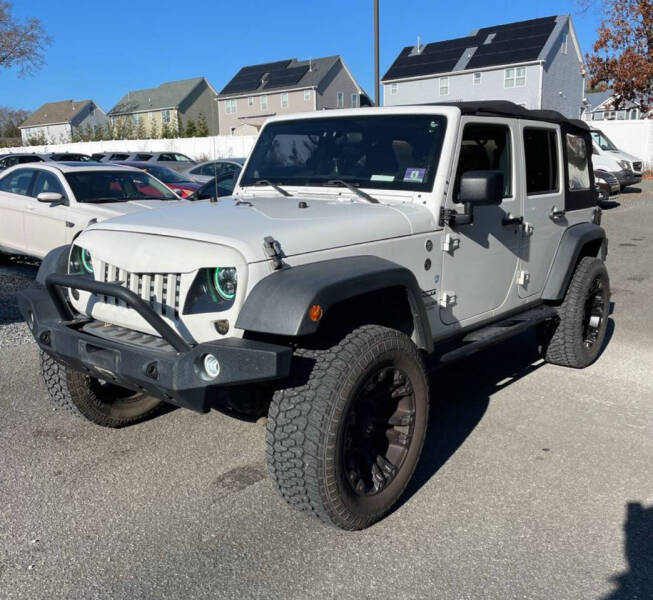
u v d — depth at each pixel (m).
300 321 2.68
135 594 2.72
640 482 3.63
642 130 28.06
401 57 49.59
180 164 23.36
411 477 3.47
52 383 3.99
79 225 8.31
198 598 2.70
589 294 5.39
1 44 40.78
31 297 3.55
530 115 4.60
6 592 2.74
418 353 3.32
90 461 3.88
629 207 18.11
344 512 3.01
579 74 46.47
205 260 2.93
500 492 3.54
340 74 56.84
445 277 3.87
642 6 26.09
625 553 2.98
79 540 3.10
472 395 4.97
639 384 5.20
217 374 2.80
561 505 3.40
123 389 4.27
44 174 9.06
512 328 4.36
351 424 2.97
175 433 4.27
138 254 3.13
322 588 2.76
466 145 3.93
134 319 3.18
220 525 3.23
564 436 4.24
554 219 4.98
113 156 25.25
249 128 50.75
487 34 46.78
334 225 3.26
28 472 3.73
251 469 3.80
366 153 4.07
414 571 2.87
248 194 4.39
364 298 3.33
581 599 2.68
